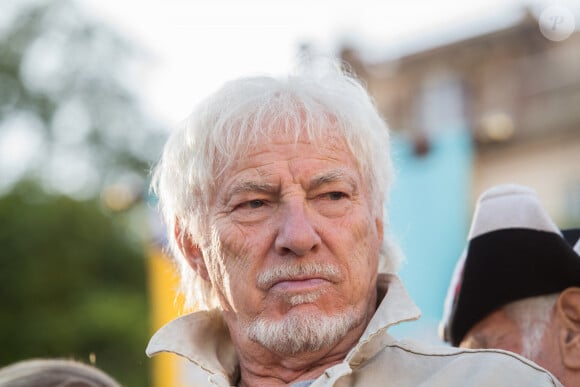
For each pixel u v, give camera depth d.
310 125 2.52
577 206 12.38
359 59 11.70
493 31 13.05
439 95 11.98
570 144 12.44
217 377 2.54
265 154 2.50
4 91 23.16
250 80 2.62
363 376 2.43
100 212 17.14
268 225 2.48
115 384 2.87
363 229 2.51
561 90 12.52
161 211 3.03
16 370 2.84
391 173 2.79
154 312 5.45
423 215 5.98
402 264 2.89
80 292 16.20
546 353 2.71
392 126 11.27
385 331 2.58
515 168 12.53
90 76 23.70
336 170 2.50
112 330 15.47
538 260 2.73
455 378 2.35
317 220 2.46
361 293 2.48
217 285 2.59
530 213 2.80
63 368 2.84
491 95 12.48
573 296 2.71
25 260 16.08
